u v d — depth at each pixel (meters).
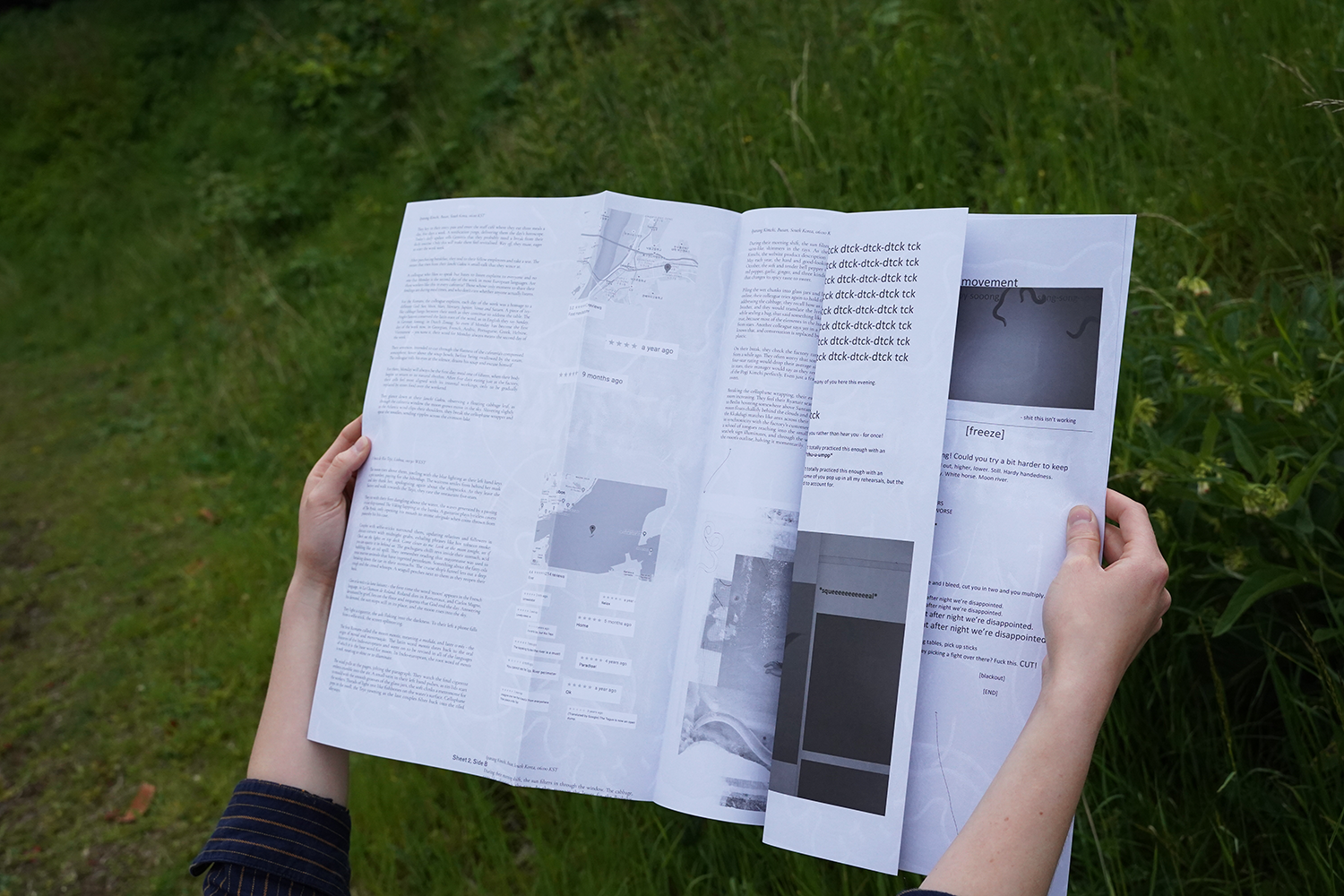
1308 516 1.24
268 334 5.22
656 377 1.09
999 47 2.80
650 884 1.67
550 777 1.01
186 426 5.05
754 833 1.65
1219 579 1.42
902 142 2.73
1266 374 1.33
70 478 4.87
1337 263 1.93
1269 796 1.34
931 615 0.92
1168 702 1.47
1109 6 2.73
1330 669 1.24
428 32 6.22
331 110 6.41
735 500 1.04
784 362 1.05
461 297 1.16
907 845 0.89
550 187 3.69
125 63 8.37
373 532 1.11
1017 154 2.44
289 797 0.94
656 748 1.02
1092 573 0.79
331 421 4.18
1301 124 2.09
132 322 6.30
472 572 1.07
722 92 3.38
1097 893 1.35
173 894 2.58
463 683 1.04
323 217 6.06
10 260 7.49
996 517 0.92
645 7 4.55
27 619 3.85
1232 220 2.08
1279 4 2.29
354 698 1.05
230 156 6.97
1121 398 1.62
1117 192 2.22
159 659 3.46
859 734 0.91
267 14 7.98
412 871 2.06
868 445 0.95
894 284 0.98
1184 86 2.34
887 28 3.27
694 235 1.12
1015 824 0.66
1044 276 0.96
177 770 3.00
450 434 1.12
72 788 3.01
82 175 7.73
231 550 3.86
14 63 8.73
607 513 1.06
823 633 0.94
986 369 0.95
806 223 1.07
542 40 5.05
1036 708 0.73
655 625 1.04
